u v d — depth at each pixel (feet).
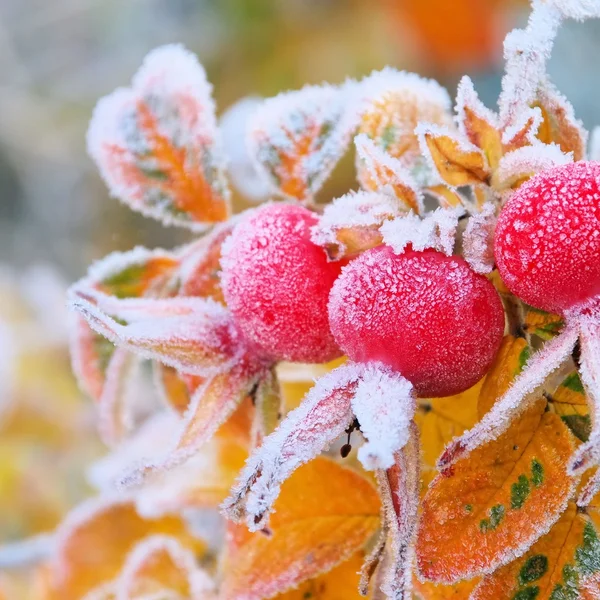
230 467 1.07
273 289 0.94
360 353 0.92
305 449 0.90
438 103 1.01
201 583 1.07
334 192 1.84
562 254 0.89
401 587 0.90
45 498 1.92
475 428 0.89
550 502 0.92
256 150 1.02
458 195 0.94
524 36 0.93
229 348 0.98
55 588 1.16
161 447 1.18
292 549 1.00
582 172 0.90
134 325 0.97
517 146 0.94
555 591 0.93
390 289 0.91
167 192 1.05
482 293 0.92
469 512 0.92
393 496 0.91
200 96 1.04
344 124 1.01
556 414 0.93
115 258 1.05
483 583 0.93
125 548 1.16
